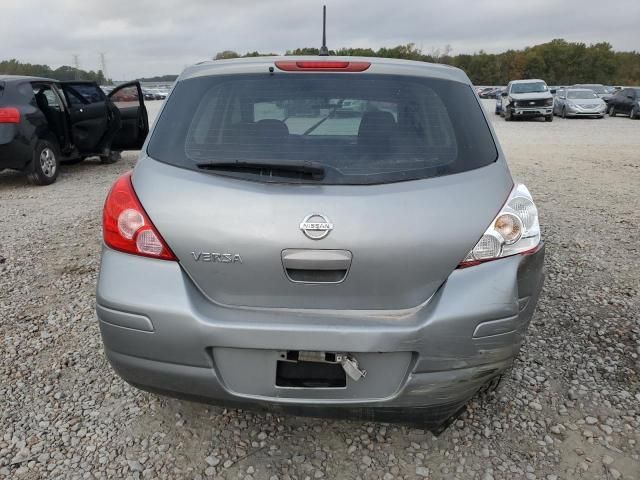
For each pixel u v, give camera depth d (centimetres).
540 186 844
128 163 1100
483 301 201
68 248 518
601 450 244
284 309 205
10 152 779
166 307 203
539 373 302
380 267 199
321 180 207
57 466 233
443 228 201
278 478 228
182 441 249
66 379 298
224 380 208
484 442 249
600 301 394
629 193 783
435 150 219
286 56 258
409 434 254
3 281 434
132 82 1009
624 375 301
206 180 210
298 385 205
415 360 200
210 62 254
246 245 201
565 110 2609
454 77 248
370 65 242
